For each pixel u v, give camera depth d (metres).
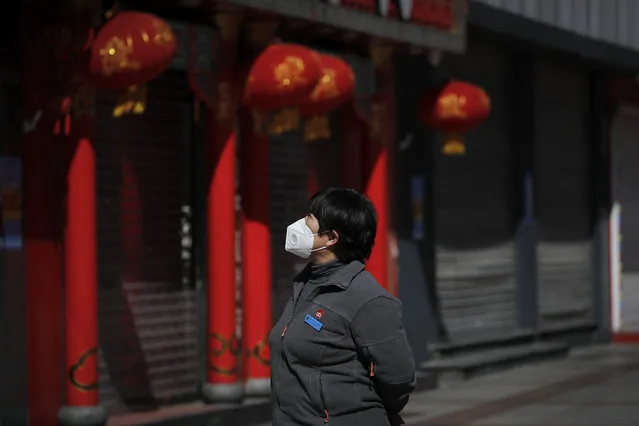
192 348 11.43
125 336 10.71
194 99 11.44
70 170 9.63
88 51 9.19
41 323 9.69
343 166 13.30
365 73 12.89
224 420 11.01
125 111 9.39
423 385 13.73
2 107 9.52
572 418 11.72
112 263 10.60
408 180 14.38
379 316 4.64
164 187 11.16
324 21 11.16
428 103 13.59
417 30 12.62
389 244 14.00
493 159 16.56
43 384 9.70
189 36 10.74
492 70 16.55
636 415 11.90
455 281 15.52
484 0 15.43
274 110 11.01
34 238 9.67
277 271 12.48
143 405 10.87
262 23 11.02
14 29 9.59
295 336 4.70
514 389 13.84
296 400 4.71
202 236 11.45
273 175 12.40
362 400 4.69
